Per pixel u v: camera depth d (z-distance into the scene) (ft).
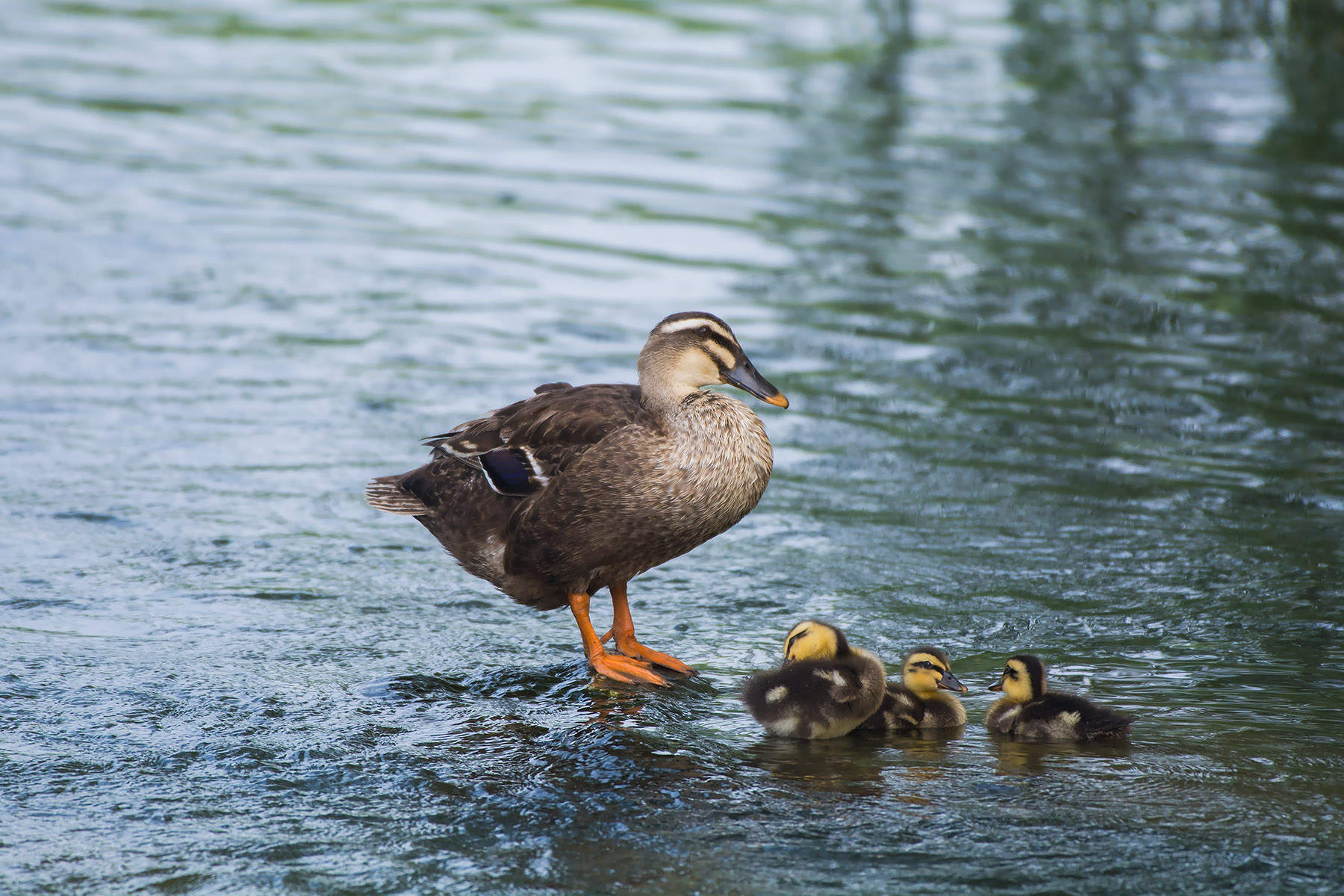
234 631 32.24
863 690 27.48
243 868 21.65
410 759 25.84
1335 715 28.30
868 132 88.28
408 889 21.08
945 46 108.78
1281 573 36.65
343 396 50.08
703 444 29.86
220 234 69.10
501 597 35.50
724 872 21.57
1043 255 67.77
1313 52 103.19
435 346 55.42
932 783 25.12
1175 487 43.09
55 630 31.78
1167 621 33.71
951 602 35.01
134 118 91.40
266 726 27.20
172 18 123.24
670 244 69.10
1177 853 22.15
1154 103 93.40
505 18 121.60
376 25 120.37
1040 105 93.56
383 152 84.64
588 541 30.09
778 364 54.44
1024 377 53.36
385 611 34.09
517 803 24.00
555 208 74.59
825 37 112.68
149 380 51.01
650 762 25.93
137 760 25.49
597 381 52.01
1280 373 53.57
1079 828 23.08
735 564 37.55
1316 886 21.12
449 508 31.65
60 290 60.29
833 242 69.62
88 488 41.29
